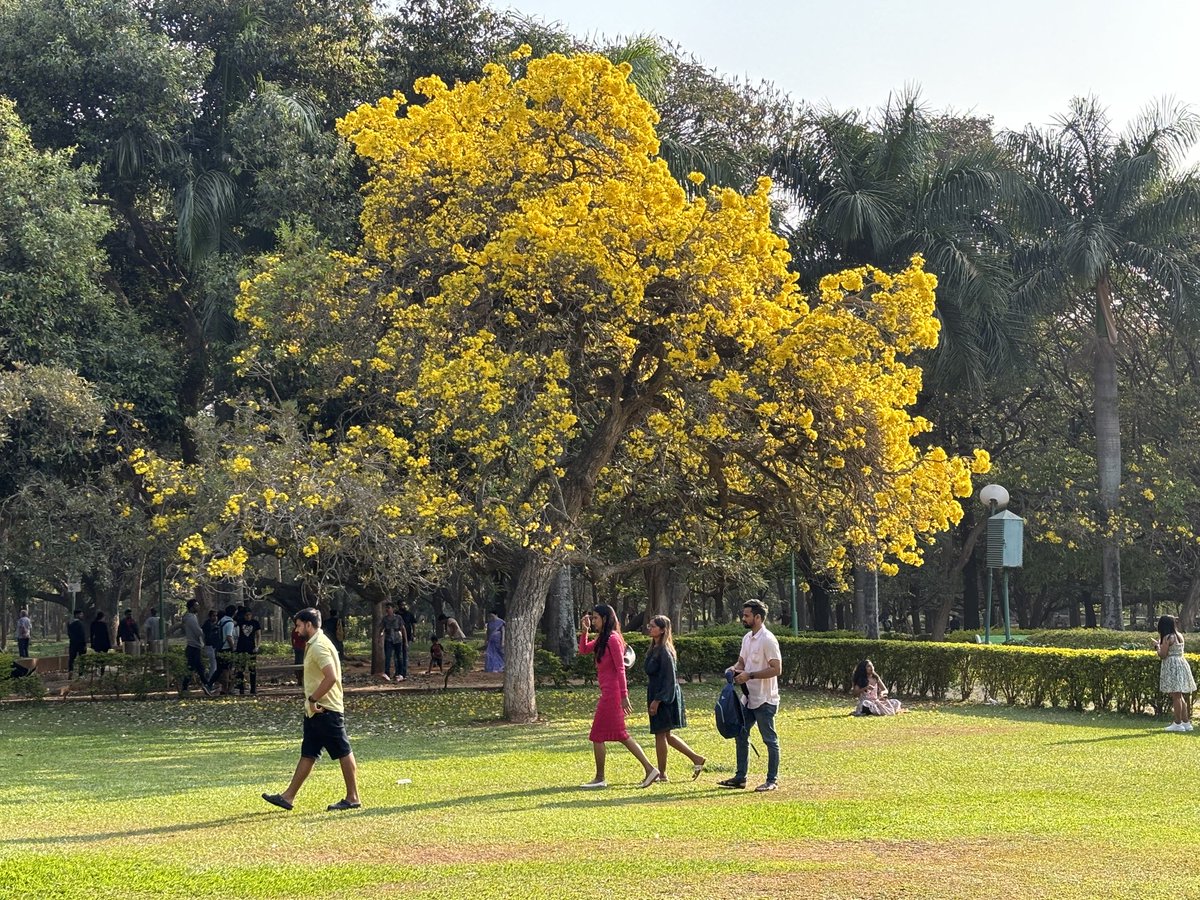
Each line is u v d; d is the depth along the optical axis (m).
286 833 7.73
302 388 22.39
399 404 17.80
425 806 8.95
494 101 17.52
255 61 26.86
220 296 23.56
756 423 16.83
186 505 18.95
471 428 16.47
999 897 5.98
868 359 16.67
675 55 28.69
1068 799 9.16
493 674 26.39
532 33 26.05
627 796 9.44
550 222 15.73
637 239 16.17
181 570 15.03
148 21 27.12
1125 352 34.94
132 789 10.26
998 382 30.14
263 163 24.78
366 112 17.78
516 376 15.89
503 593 28.92
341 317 18.06
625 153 16.84
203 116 27.53
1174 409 34.00
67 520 20.75
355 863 6.77
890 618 55.25
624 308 15.95
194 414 26.72
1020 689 18.59
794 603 28.30
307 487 15.82
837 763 11.55
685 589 33.03
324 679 8.76
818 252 26.86
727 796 9.39
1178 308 27.77
